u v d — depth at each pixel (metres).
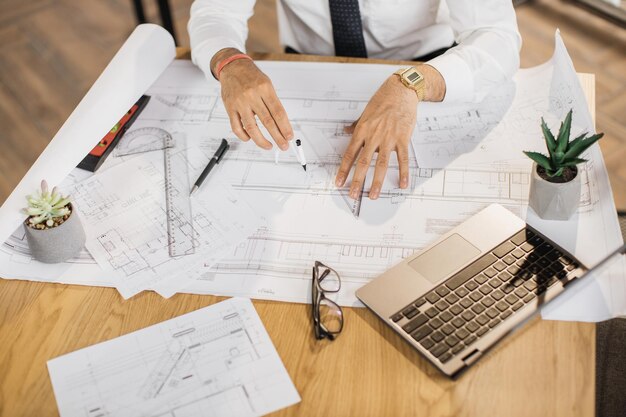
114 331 0.97
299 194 1.14
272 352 0.93
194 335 0.96
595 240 1.03
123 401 0.89
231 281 1.02
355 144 1.18
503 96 1.30
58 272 1.05
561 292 0.95
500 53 1.30
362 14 1.51
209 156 1.22
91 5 3.03
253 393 0.89
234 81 1.26
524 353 0.90
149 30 1.37
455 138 1.22
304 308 0.98
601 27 2.60
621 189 2.06
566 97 1.24
